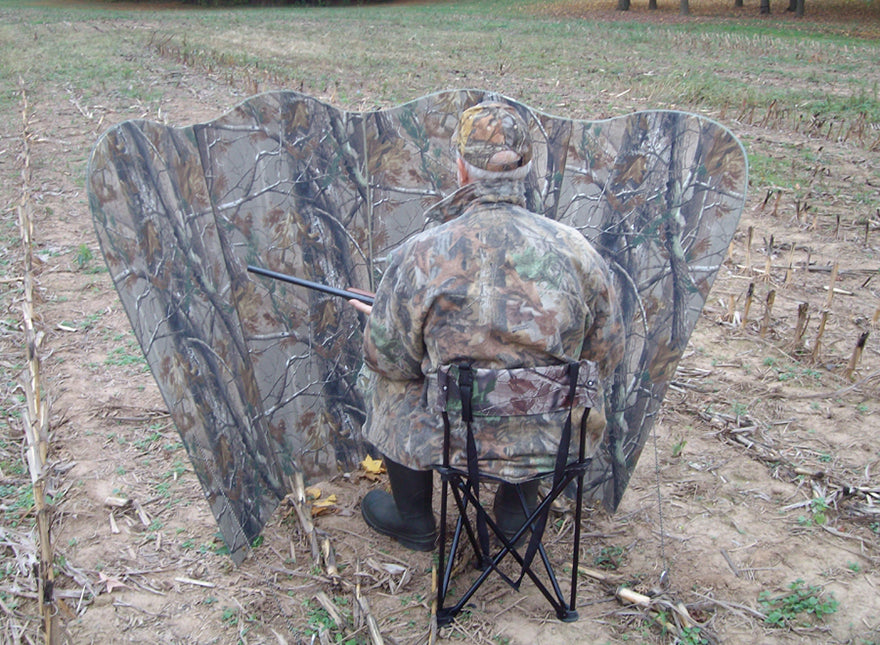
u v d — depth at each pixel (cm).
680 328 251
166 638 230
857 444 330
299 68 1495
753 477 309
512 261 202
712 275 239
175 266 239
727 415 352
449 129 299
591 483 296
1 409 351
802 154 852
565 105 1128
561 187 290
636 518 286
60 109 1022
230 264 271
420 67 1534
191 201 251
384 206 309
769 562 262
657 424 348
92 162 203
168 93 1157
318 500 297
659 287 260
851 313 462
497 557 233
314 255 299
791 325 446
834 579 253
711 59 1717
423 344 216
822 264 540
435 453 222
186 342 242
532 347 203
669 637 231
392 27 2547
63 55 1636
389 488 308
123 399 362
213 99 1117
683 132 247
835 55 1791
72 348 410
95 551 265
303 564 262
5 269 511
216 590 249
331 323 310
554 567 261
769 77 1454
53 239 568
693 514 287
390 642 229
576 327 209
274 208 281
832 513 287
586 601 246
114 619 236
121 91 1160
